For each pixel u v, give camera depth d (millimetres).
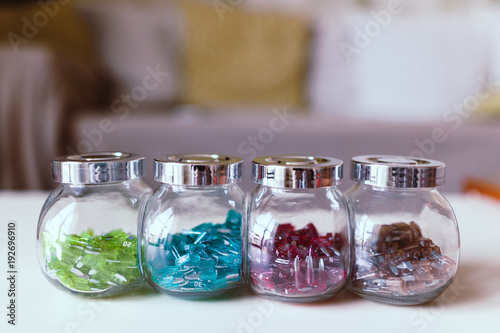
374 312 434
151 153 1175
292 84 1613
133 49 1456
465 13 1885
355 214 451
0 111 1135
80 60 1338
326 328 417
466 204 690
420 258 437
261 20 1599
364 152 1197
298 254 436
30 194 717
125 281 444
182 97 1522
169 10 1580
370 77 1553
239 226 454
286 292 434
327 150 1194
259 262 440
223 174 434
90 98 1346
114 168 438
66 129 1174
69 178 436
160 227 440
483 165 1200
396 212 445
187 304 442
